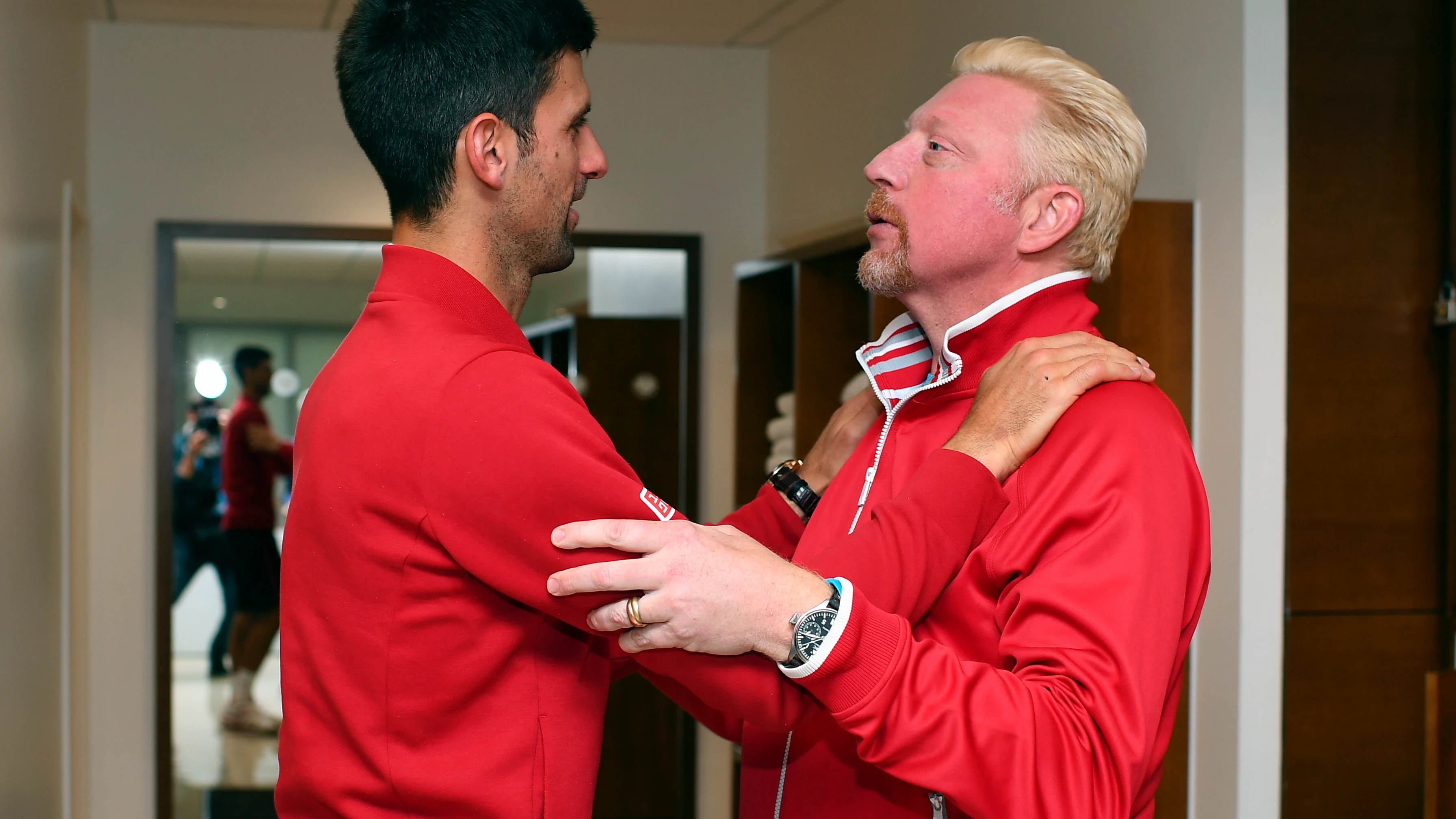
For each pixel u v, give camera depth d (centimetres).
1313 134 217
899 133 334
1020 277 122
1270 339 215
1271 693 215
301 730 105
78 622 370
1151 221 224
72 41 345
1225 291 218
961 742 92
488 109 104
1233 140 216
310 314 429
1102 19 253
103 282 402
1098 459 104
